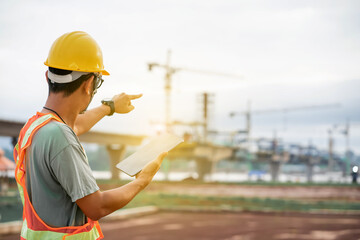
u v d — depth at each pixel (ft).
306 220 62.54
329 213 71.26
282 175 609.01
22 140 5.56
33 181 5.36
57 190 5.32
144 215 67.56
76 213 5.44
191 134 257.96
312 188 159.22
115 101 7.37
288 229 51.24
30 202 5.46
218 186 168.86
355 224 57.06
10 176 145.59
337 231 49.73
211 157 292.20
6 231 43.93
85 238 5.43
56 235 5.32
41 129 5.31
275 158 372.38
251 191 145.48
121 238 43.19
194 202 85.51
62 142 5.21
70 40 5.70
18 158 5.59
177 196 98.37
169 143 5.90
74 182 5.18
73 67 5.59
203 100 301.22
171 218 63.46
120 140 260.62
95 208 5.24
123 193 5.41
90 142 241.35
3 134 175.11
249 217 66.54
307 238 44.04
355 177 189.78
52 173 5.26
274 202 90.33
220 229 50.80
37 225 5.38
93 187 5.28
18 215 55.98
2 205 67.46
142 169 5.65
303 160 417.28
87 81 5.72
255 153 375.86
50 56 5.70
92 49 5.77
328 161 466.70
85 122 6.98
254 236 45.24
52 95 5.68
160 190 145.07
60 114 5.64
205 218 64.23
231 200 91.40
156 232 47.73
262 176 372.79
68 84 5.61
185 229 50.57
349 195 127.54
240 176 552.41
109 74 6.27
